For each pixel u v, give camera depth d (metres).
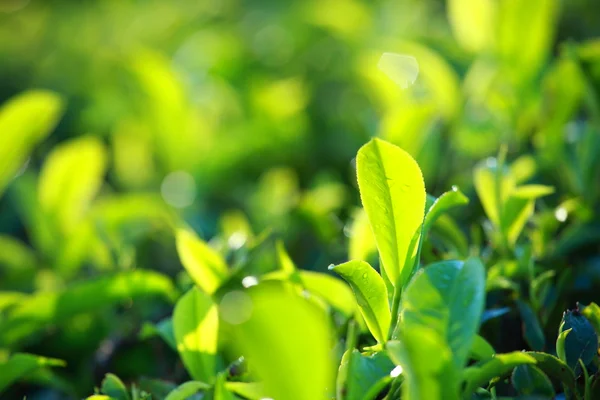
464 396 0.37
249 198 0.74
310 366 0.35
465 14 0.62
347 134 0.77
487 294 0.44
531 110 0.57
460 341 0.36
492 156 0.58
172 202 0.72
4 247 0.63
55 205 0.61
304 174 0.76
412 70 0.66
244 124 0.78
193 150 0.75
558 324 0.44
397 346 0.35
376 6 1.08
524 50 0.58
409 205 0.38
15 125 0.57
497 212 0.45
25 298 0.49
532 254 0.46
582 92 0.54
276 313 0.35
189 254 0.46
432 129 0.57
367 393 0.37
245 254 0.47
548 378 0.39
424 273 0.37
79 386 0.52
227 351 0.43
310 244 0.61
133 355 0.52
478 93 0.61
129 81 0.76
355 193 0.60
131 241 0.63
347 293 0.43
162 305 0.55
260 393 0.39
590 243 0.48
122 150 0.80
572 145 0.52
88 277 0.62
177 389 0.40
